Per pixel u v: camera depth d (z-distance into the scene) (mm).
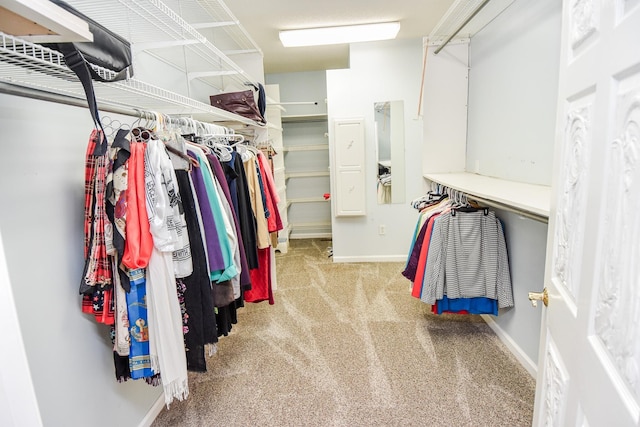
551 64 1729
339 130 3779
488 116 2490
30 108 1056
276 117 4215
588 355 658
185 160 1296
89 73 812
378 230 4035
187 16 2311
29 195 1053
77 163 1246
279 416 1694
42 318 1089
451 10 2082
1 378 691
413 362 2070
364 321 2605
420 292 2189
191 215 1291
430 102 2879
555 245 909
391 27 3154
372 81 3738
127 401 1509
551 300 923
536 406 1059
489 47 2459
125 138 1121
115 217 1090
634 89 503
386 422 1624
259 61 3229
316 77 4887
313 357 2170
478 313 2189
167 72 2033
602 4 629
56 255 1146
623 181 534
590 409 642
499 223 2109
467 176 2564
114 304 1168
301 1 2652
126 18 1379
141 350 1179
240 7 2727
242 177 1945
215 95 2623
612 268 566
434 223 2160
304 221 5281
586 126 704
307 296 3109
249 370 2062
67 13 629
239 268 1649
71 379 1196
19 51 742
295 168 5137
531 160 1935
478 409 1677
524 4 1979
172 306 1179
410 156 3859
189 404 1799
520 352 2025
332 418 1665
